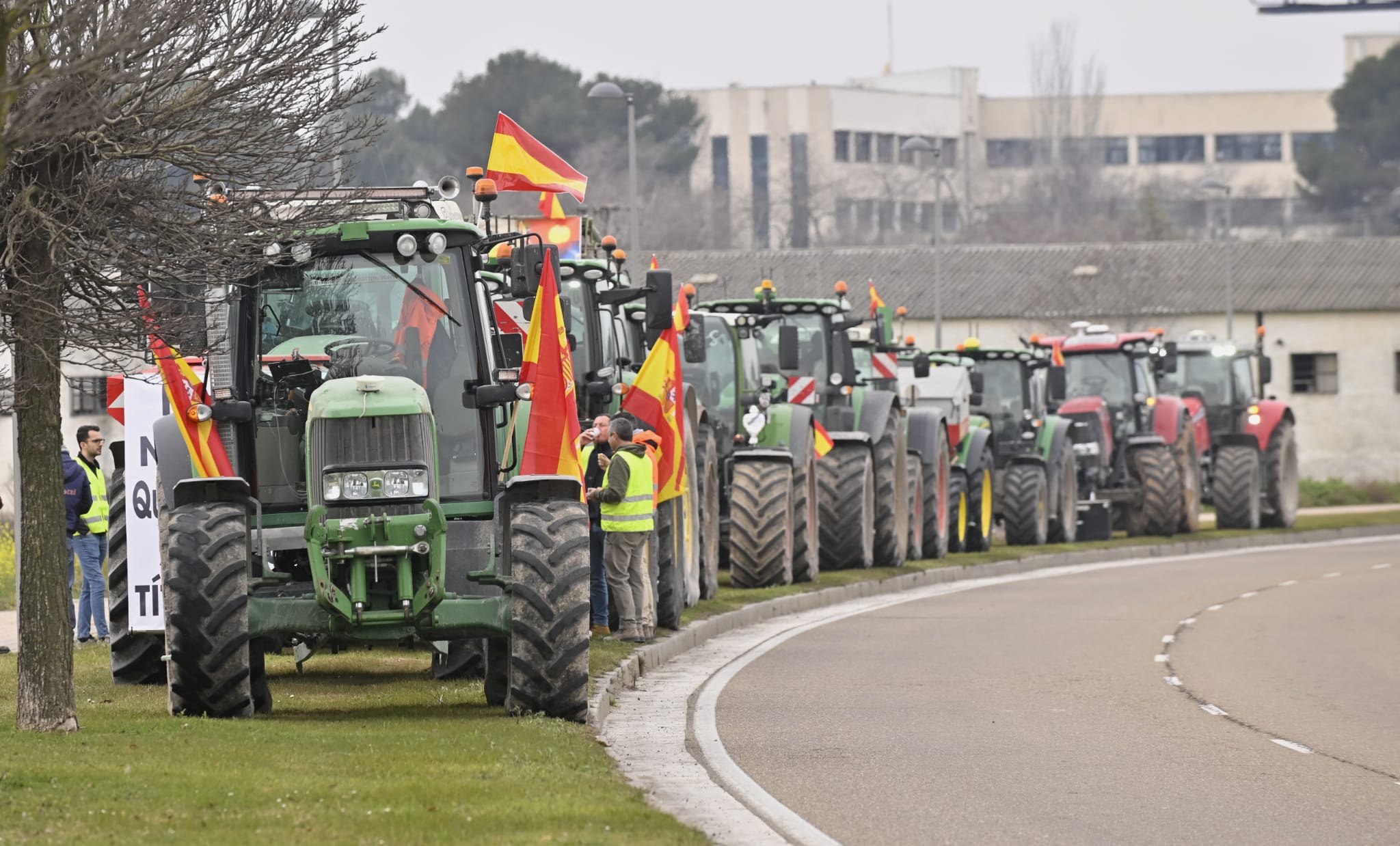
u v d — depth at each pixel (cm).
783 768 3409
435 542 3503
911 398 9512
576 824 2512
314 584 3506
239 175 3033
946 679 4859
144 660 4453
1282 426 12750
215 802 2581
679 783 3194
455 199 4069
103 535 5659
